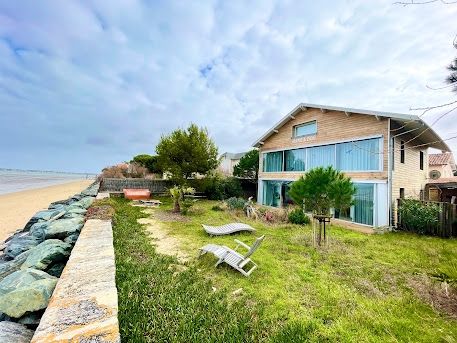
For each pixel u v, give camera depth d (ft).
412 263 21.29
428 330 11.59
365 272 18.93
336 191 25.23
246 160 79.46
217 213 46.11
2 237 31.94
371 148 39.78
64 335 7.27
